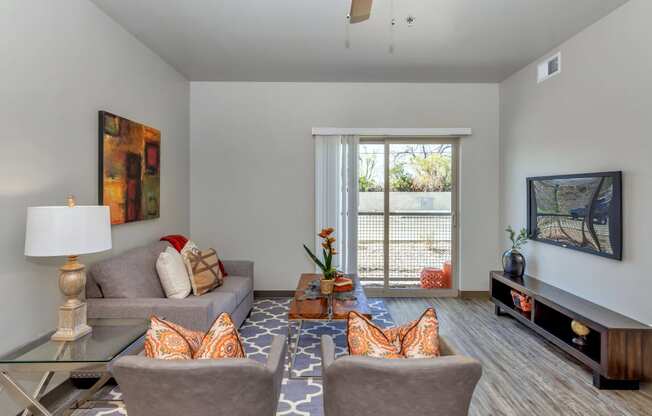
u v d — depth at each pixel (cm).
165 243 338
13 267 202
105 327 213
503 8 275
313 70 412
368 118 459
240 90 457
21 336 208
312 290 317
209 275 320
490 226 463
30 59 210
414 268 476
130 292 257
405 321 377
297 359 287
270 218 463
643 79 249
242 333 337
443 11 280
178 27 307
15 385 172
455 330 351
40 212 183
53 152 229
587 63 303
